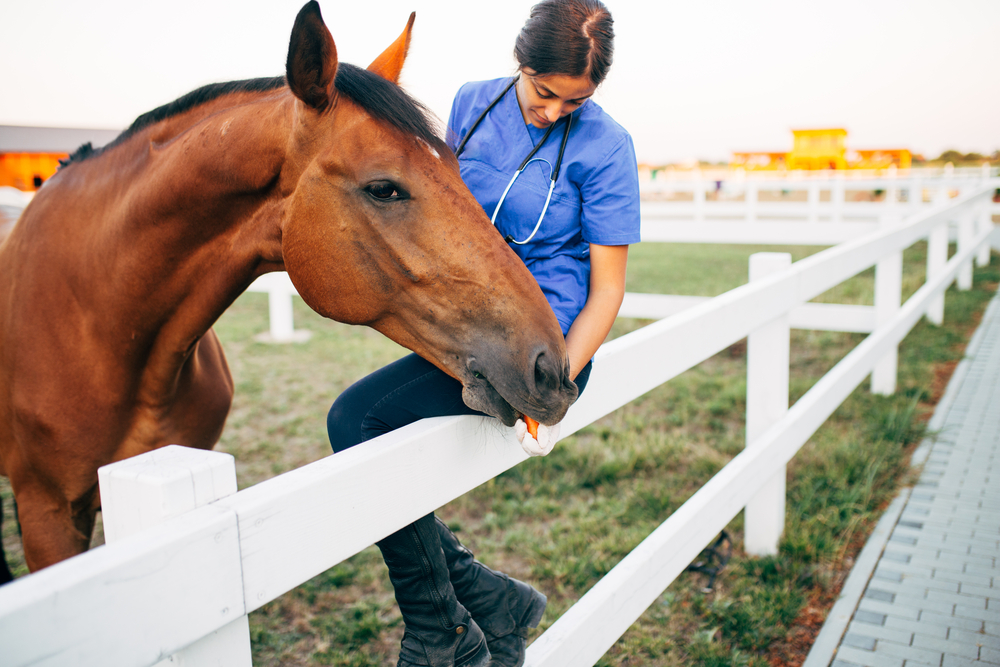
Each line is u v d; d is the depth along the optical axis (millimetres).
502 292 1235
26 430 1802
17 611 654
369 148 1282
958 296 8023
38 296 1768
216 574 857
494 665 1441
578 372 1335
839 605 2559
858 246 3541
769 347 2734
